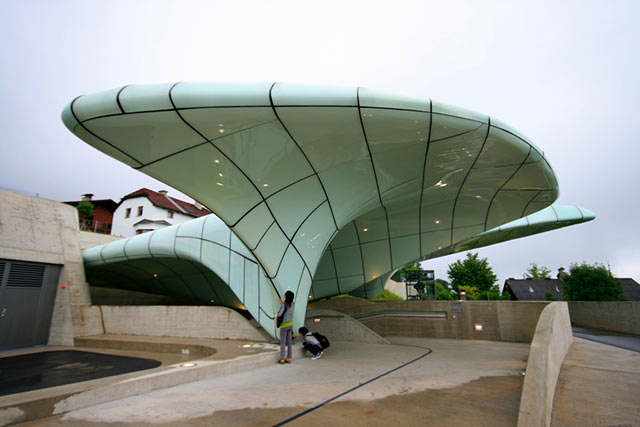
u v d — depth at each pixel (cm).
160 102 709
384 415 462
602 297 3011
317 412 474
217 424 426
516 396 561
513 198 1338
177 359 1130
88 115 716
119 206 5078
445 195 1330
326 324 1535
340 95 755
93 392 507
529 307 1642
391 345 1344
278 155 921
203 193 967
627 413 499
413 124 820
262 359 852
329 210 1137
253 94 735
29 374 895
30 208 1845
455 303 1825
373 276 1814
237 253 1620
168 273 2508
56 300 1831
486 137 873
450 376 726
